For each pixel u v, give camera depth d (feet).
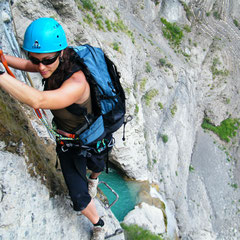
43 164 12.50
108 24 62.85
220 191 94.43
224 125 114.21
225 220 87.45
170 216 62.44
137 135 57.62
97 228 13.53
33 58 7.91
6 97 11.46
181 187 79.61
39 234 10.70
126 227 38.47
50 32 7.71
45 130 17.20
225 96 117.91
